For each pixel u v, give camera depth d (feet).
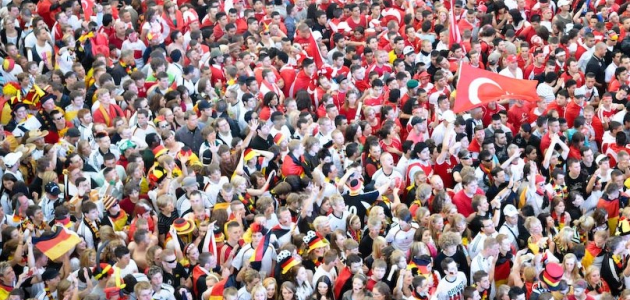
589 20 167.94
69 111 124.88
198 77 138.00
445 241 98.99
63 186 109.29
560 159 127.03
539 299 92.58
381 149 123.24
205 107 123.44
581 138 126.72
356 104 135.54
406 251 103.30
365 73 146.30
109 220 102.68
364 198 109.70
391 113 131.13
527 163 117.29
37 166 110.11
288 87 142.61
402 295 95.04
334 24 165.27
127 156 114.73
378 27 162.71
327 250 97.40
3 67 133.28
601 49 152.25
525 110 135.33
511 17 169.17
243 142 119.44
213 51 140.36
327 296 95.96
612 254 102.22
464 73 131.13
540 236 104.99
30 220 100.94
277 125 123.34
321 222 100.48
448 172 121.49
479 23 168.86
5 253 97.66
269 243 98.58
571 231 104.63
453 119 121.08
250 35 151.02
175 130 124.36
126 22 148.46
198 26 151.84
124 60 137.39
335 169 111.34
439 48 156.35
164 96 127.65
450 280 96.27
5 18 142.92
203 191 109.29
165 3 151.74
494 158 120.47
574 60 148.87
